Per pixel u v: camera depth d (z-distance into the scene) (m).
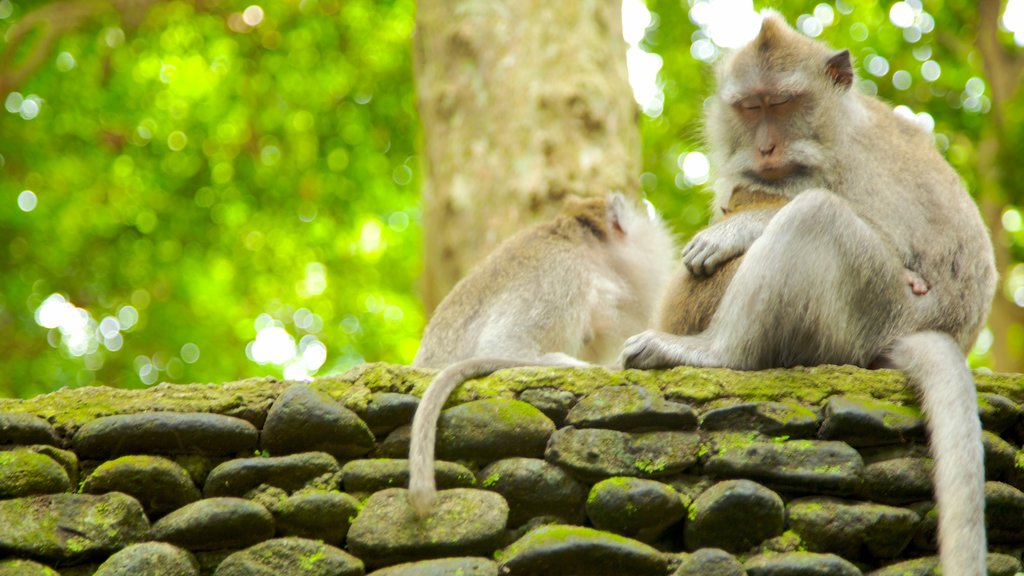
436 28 14.30
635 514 6.22
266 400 6.52
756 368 7.14
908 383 6.77
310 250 25.28
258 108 23.47
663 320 7.92
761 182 8.37
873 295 7.29
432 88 14.15
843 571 6.05
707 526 6.20
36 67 20.56
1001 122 20.44
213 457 6.39
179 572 5.92
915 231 7.83
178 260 24.44
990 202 20.31
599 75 13.76
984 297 7.94
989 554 6.40
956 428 6.27
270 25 22.73
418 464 6.12
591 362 10.92
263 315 25.66
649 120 24.59
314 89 23.58
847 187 8.13
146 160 23.80
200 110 23.62
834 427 6.42
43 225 23.34
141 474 6.14
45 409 6.37
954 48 22.81
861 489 6.36
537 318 10.23
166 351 23.97
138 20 21.20
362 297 25.95
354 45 23.19
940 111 22.83
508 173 13.25
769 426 6.46
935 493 6.29
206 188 24.22
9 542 5.80
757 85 8.35
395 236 25.47
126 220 24.00
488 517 6.15
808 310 7.04
